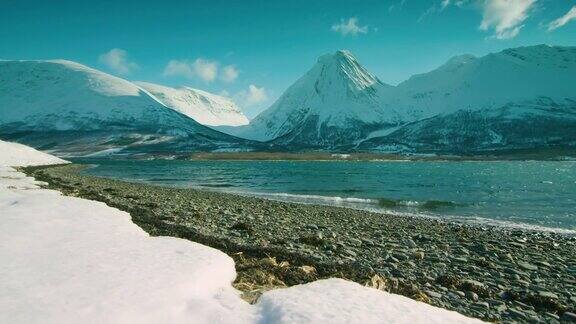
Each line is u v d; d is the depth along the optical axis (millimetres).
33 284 11422
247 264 16031
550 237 26922
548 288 15805
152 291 11227
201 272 13016
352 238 23188
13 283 11453
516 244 23453
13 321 9234
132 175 97062
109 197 37906
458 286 15359
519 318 12789
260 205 37781
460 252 21031
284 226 26188
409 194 55625
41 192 34531
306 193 56031
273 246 19938
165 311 10289
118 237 17406
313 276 15289
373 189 62625
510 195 54938
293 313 10312
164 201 37219
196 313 10516
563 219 35750
